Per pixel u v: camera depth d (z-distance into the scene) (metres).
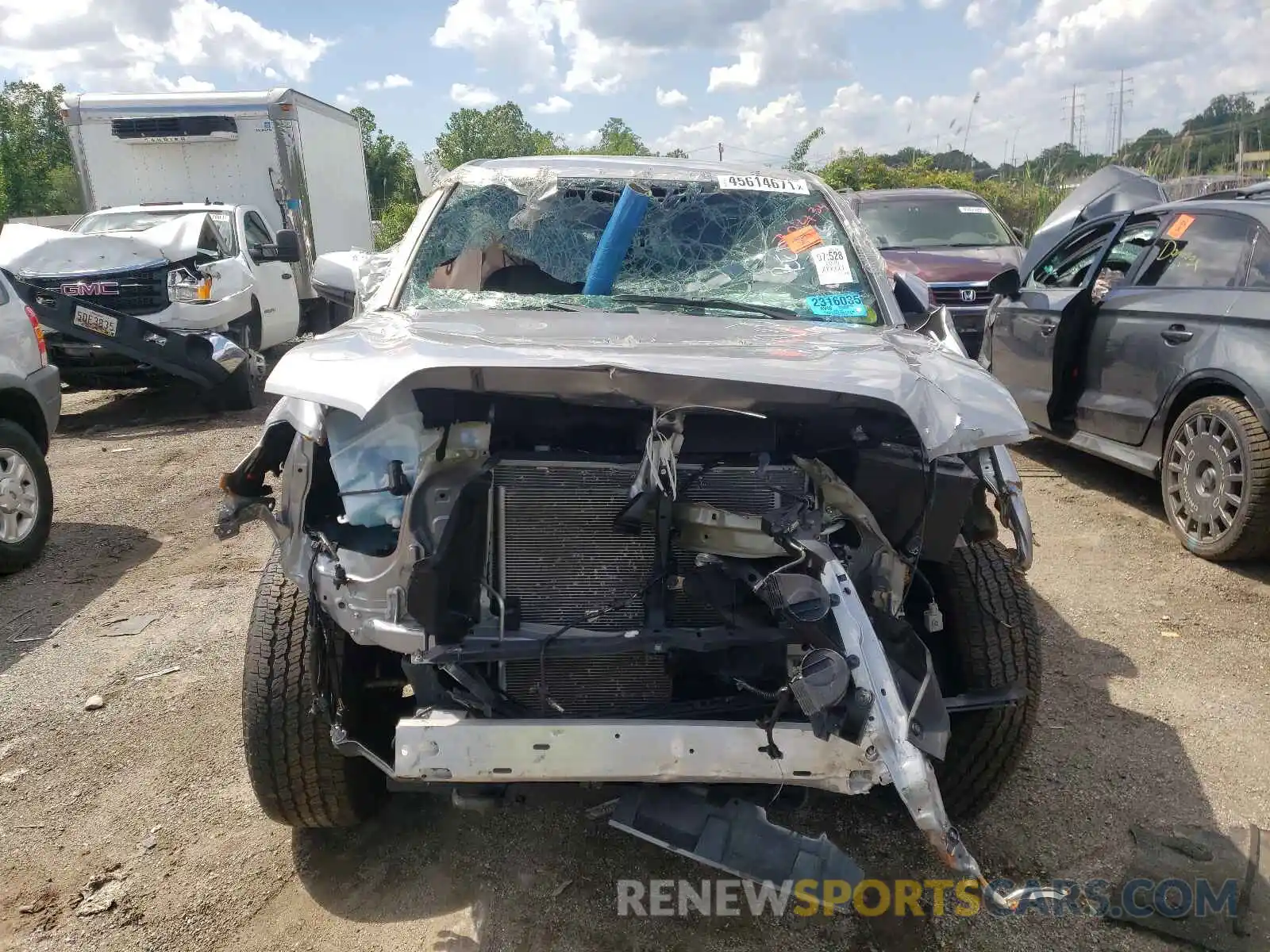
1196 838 2.90
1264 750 3.38
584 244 3.62
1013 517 2.68
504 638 2.38
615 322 2.99
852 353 2.65
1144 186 6.58
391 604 2.32
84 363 8.56
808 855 2.30
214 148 11.55
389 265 3.56
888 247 9.68
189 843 2.93
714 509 2.38
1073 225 6.91
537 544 2.46
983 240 9.87
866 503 2.52
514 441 2.55
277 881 2.76
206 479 7.01
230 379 9.20
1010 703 2.60
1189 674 3.90
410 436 2.43
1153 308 5.39
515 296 3.35
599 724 2.23
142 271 8.38
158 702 3.75
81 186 11.63
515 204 3.66
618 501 2.45
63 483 6.95
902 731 2.12
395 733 2.32
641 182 3.75
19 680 3.95
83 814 3.06
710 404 2.37
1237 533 4.75
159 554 5.49
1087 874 2.76
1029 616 2.80
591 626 2.47
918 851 2.87
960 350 3.15
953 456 2.53
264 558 5.40
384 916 2.62
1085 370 6.04
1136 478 6.52
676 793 2.42
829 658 2.14
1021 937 2.53
